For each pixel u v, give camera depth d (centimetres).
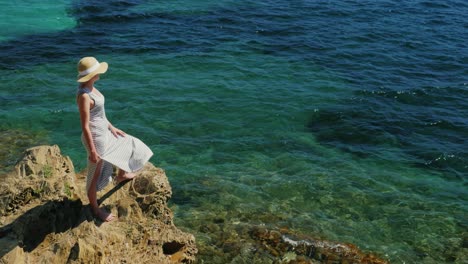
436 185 1574
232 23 2850
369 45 2612
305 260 1177
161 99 1986
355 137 1828
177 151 1666
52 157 962
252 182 1520
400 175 1616
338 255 1207
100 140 814
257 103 2009
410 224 1376
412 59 2473
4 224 831
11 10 2908
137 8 3044
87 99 766
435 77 2298
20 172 916
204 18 2912
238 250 1186
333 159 1686
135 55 2389
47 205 855
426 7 3212
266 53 2481
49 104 1922
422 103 2077
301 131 1853
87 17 2864
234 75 2231
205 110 1934
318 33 2745
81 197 930
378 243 1294
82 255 820
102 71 762
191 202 1395
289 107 1997
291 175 1575
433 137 1845
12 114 1828
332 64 2392
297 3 3209
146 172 1015
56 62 2295
